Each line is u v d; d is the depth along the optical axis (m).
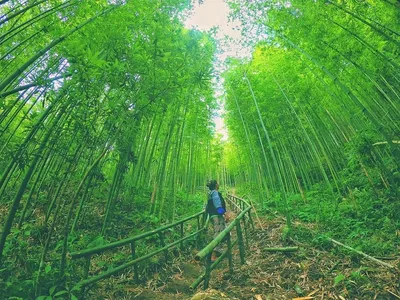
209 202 4.50
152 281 3.19
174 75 3.23
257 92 7.91
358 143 5.20
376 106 6.24
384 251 3.54
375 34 4.64
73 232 3.86
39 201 4.93
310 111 8.06
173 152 6.66
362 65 4.94
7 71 4.48
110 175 6.51
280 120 9.07
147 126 6.30
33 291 2.44
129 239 2.96
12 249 2.94
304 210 6.39
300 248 4.00
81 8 3.16
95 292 2.77
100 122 2.99
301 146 9.60
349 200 6.08
